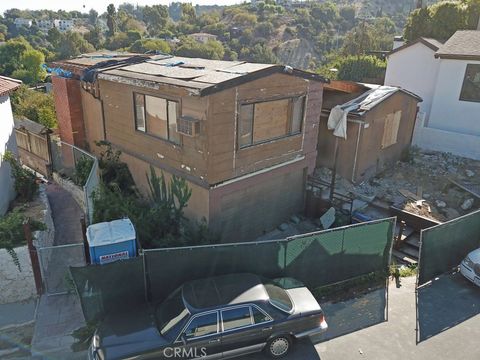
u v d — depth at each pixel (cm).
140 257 835
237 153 1118
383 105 1562
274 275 936
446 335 853
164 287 877
